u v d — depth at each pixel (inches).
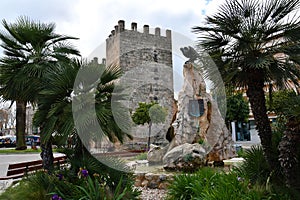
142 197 213.8
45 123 180.4
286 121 154.4
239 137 907.4
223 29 171.3
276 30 166.1
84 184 162.4
